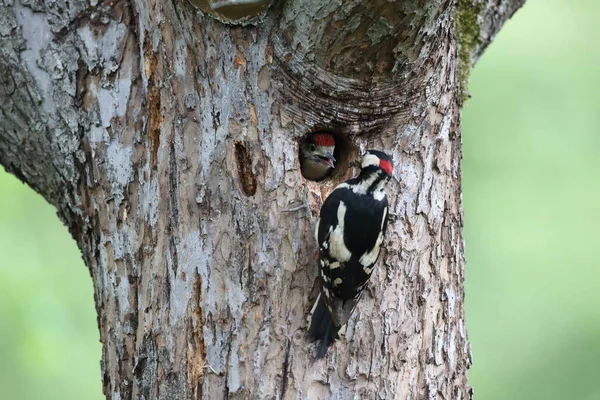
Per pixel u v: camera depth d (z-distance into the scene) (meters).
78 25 10.82
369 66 9.69
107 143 10.66
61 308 16.23
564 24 18.55
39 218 17.23
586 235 17.67
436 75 10.30
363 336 10.05
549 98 18.25
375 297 10.15
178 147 10.15
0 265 16.30
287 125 10.06
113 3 10.74
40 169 11.66
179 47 10.19
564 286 17.61
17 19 10.96
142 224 10.42
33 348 15.16
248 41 9.96
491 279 17.81
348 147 10.74
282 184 10.03
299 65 9.76
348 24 9.24
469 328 17.67
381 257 10.20
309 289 10.02
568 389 17.08
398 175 10.37
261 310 9.89
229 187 9.98
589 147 17.92
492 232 17.91
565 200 17.80
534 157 18.03
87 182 10.94
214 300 9.91
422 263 10.37
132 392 10.40
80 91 10.83
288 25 9.59
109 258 10.72
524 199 17.95
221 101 10.04
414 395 10.20
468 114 18.30
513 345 17.48
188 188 10.08
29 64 10.98
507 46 18.55
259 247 9.95
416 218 10.38
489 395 17.33
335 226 9.82
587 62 18.31
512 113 18.27
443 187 10.59
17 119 11.34
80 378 15.74
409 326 10.23
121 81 10.65
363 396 9.98
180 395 9.92
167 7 10.18
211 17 9.94
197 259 9.97
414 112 10.32
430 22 9.38
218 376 9.83
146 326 10.25
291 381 9.83
